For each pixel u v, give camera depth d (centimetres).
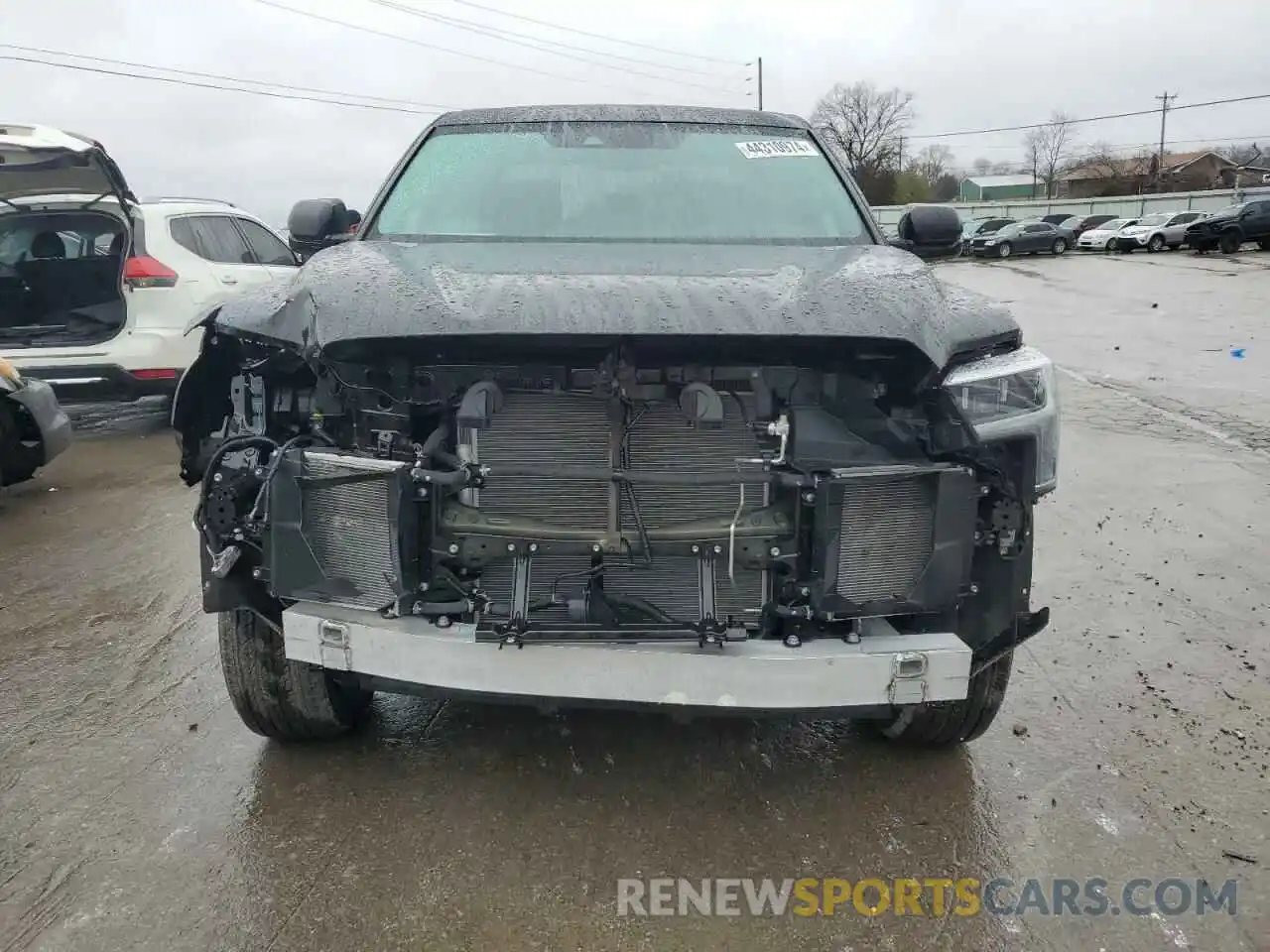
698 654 240
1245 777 313
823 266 298
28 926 239
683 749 324
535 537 248
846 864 269
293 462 255
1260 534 559
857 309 249
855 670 243
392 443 255
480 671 244
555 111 418
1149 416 881
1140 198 5612
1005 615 270
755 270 288
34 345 716
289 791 296
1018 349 285
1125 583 484
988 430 262
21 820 281
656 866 267
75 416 898
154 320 731
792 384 256
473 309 242
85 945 233
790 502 253
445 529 249
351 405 262
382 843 273
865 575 250
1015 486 271
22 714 342
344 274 274
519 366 253
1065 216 4597
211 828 278
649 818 287
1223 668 392
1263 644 416
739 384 256
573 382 253
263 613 273
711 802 296
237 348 284
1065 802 299
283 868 262
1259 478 673
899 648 247
